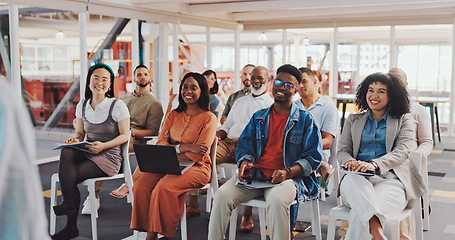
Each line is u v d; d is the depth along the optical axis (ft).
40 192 3.22
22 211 2.97
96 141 12.89
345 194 10.22
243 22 35.09
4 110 2.86
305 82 13.89
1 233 2.96
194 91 12.62
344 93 34.63
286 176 10.64
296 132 11.14
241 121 15.14
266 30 34.94
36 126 24.43
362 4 21.54
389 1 21.12
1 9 21.56
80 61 22.89
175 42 28.48
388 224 9.89
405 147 10.53
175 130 12.87
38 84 23.52
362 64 33.81
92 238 12.76
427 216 13.35
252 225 13.41
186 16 28.81
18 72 21.77
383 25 31.68
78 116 13.62
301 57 35.53
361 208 9.80
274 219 10.36
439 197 17.03
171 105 17.30
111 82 13.64
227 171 21.52
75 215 12.25
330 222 10.35
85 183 12.51
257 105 15.10
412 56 32.27
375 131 10.98
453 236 12.96
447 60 31.24
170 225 11.53
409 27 32.09
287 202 10.41
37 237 3.06
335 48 34.19
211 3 26.66
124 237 12.98
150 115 16.80
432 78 31.83
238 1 25.45
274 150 11.33
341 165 10.80
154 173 12.03
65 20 22.63
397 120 10.87
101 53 24.13
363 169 10.12
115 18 24.53
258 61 35.27
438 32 31.24
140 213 11.91
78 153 12.53
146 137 16.01
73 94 23.67
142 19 25.44
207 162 12.45
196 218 14.64
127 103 17.07
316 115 13.85
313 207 11.67
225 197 10.71
